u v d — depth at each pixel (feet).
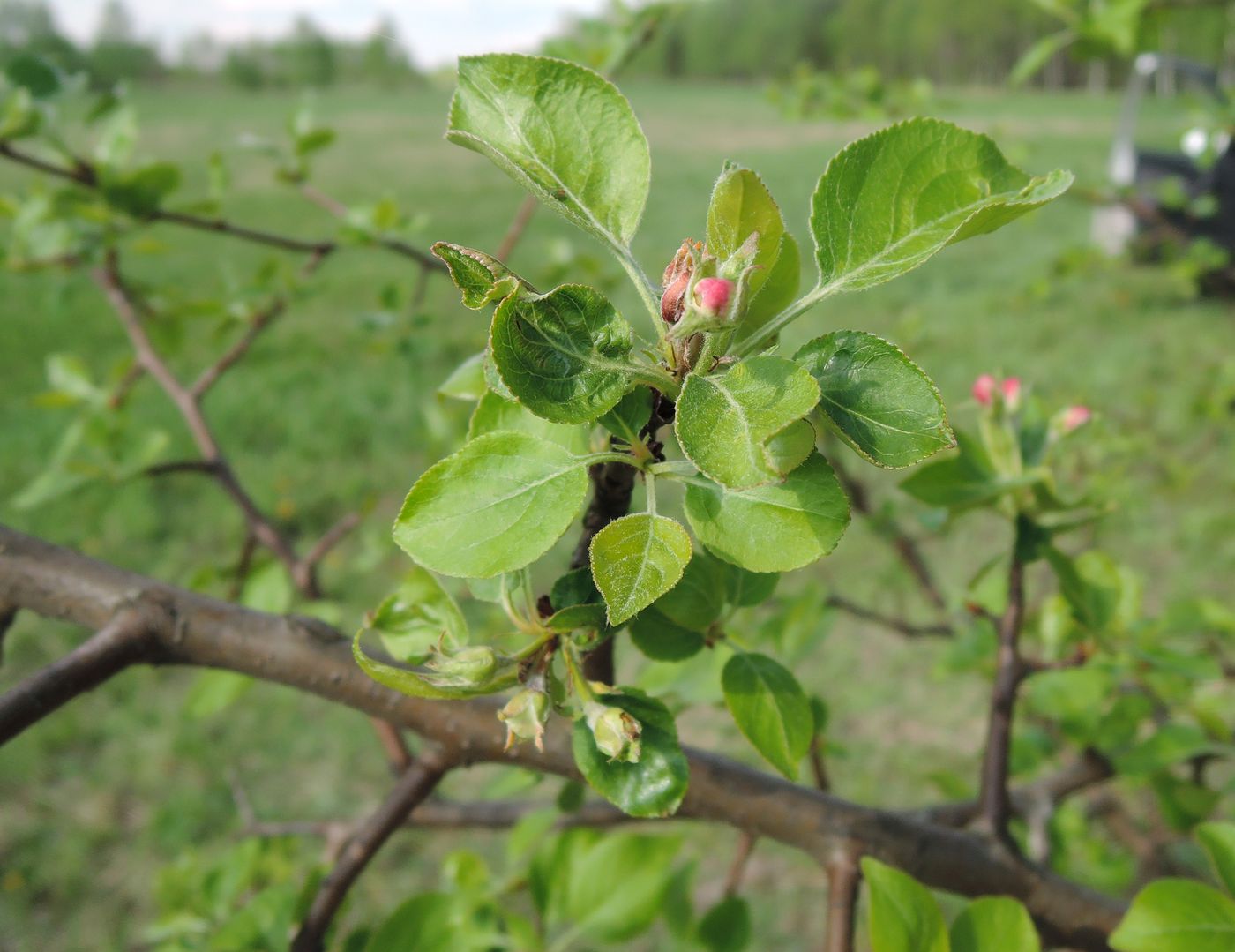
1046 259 10.40
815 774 1.48
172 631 0.99
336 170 20.12
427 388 7.32
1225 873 0.92
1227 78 9.70
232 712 4.48
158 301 2.57
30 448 6.47
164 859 3.76
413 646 0.98
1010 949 0.93
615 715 0.74
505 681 0.76
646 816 0.74
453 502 0.69
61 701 0.92
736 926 1.52
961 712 4.31
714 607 0.95
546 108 0.76
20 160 2.01
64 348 8.44
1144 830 2.42
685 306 0.66
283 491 6.01
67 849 3.79
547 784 2.18
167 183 2.10
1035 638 1.90
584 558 0.80
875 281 0.71
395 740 1.68
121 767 4.17
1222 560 4.93
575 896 1.46
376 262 11.44
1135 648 1.52
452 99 0.77
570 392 0.63
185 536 5.58
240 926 1.18
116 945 3.45
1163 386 6.93
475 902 1.38
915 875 1.04
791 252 0.80
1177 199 5.35
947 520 1.27
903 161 0.73
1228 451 5.78
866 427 0.65
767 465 0.57
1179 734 1.61
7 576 1.00
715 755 1.07
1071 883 1.10
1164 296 9.00
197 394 2.21
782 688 0.87
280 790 4.07
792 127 29.37
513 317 0.61
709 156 21.84
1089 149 18.67
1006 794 1.12
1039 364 7.51
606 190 0.75
